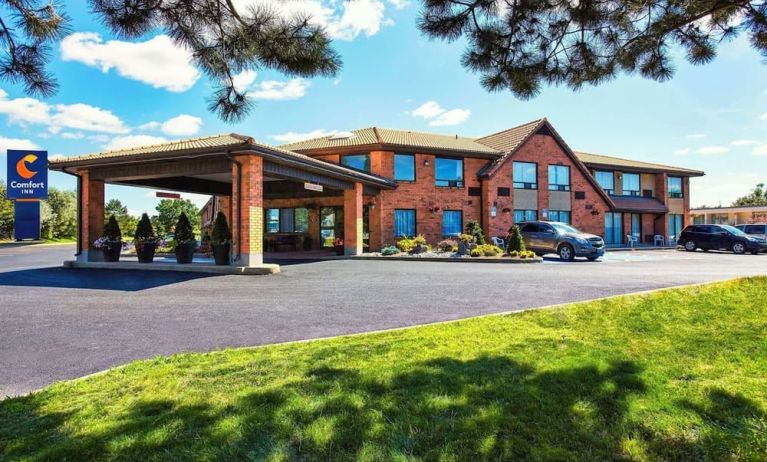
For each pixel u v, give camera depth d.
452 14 4.79
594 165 29.20
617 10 4.85
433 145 23.05
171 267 12.41
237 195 12.12
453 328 5.45
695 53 5.21
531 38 5.11
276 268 11.83
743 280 8.59
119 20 3.96
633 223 31.27
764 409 3.10
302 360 4.21
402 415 3.00
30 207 24.91
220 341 5.21
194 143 13.46
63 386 3.66
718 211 39.16
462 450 2.57
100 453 2.56
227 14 4.39
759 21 4.39
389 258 17.11
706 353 4.38
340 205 22.52
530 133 25.12
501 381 3.59
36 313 6.77
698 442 2.67
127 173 13.59
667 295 7.34
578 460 2.48
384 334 5.29
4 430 2.85
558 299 7.61
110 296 8.27
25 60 3.78
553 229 18.41
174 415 3.03
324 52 4.70
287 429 2.82
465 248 17.70
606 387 3.47
